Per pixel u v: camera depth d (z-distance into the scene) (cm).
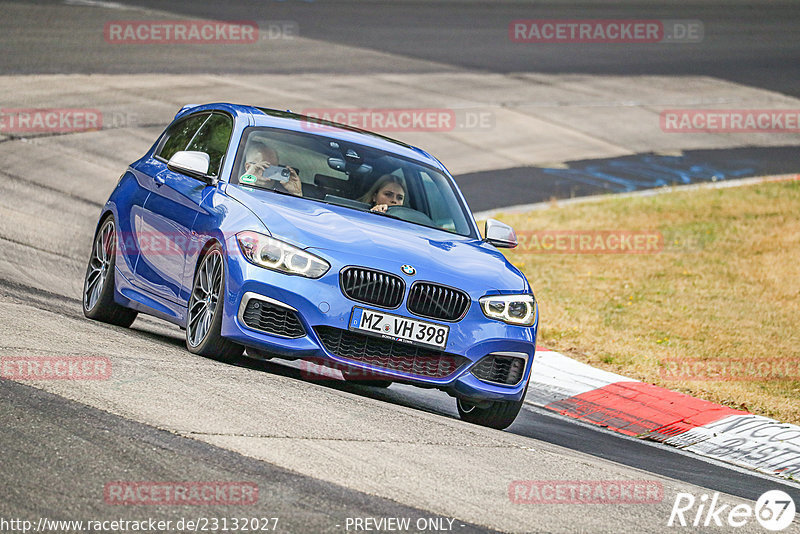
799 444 2744
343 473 1641
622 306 4594
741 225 6412
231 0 12281
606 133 8938
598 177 7619
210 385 2062
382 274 2306
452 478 1731
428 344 2320
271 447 1709
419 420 2169
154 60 8694
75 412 1739
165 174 2828
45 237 4278
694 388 3328
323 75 9225
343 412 2062
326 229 2386
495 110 9050
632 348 3853
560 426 2780
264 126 2762
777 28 14275
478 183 7062
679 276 5231
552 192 7062
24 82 7306
